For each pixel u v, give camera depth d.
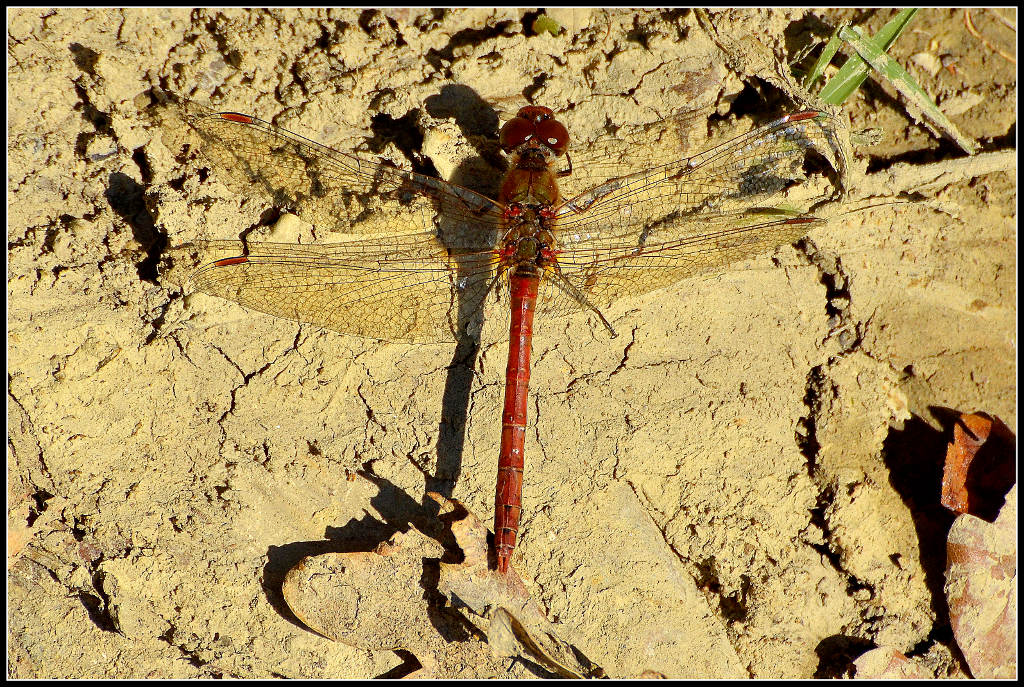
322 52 0.82
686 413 0.82
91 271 0.82
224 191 0.82
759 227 0.82
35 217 0.82
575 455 0.82
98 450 0.82
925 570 0.82
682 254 0.82
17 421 0.82
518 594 0.82
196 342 0.82
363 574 0.82
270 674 0.82
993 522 0.82
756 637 0.82
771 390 0.82
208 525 0.82
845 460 0.82
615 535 0.82
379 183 0.82
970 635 0.82
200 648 0.82
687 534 0.82
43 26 0.82
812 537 0.82
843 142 0.82
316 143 0.82
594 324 0.82
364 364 0.82
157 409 0.82
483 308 0.82
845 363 0.82
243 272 0.82
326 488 0.82
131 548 0.82
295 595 0.82
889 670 0.82
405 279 0.82
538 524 0.82
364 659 0.82
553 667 0.82
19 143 0.82
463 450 0.82
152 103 0.82
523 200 0.82
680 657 0.82
